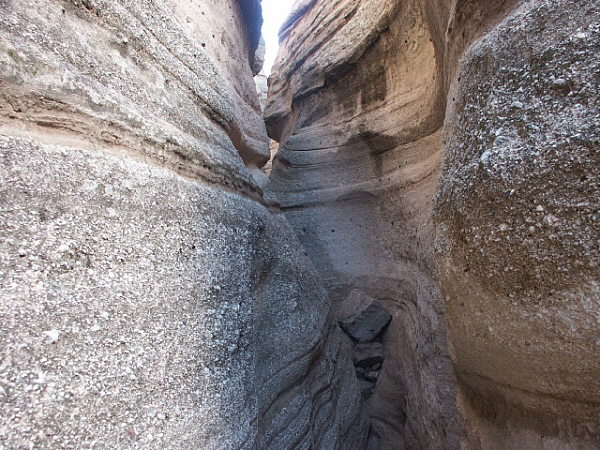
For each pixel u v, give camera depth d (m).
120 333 0.94
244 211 1.80
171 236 1.21
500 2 1.26
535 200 0.98
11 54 0.91
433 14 2.09
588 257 0.89
